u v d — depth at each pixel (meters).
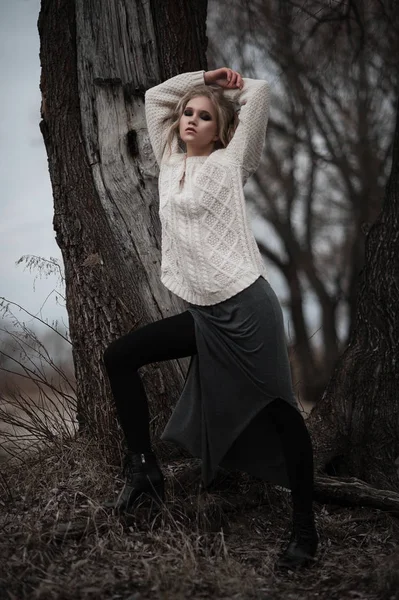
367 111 12.33
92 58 3.98
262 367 2.93
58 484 3.46
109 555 2.83
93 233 3.91
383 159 12.86
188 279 3.06
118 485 3.46
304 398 8.28
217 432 3.03
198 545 2.99
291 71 11.14
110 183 3.94
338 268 15.20
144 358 3.03
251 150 3.20
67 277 4.00
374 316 4.27
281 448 3.18
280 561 2.91
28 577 2.60
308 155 14.09
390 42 8.08
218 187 3.04
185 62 4.12
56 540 2.95
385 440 4.16
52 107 4.07
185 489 3.43
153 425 3.74
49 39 4.10
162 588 2.57
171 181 3.18
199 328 3.01
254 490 3.53
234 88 3.31
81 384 3.89
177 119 3.33
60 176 4.03
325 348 13.80
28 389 4.34
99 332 3.82
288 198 14.81
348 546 3.30
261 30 9.50
